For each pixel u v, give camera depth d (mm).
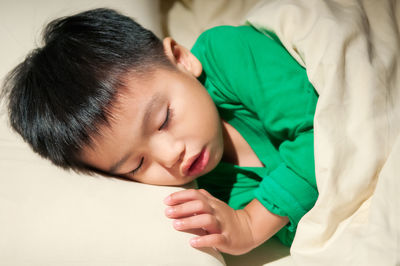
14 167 760
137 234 672
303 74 866
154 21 1194
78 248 646
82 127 758
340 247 701
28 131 812
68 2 1149
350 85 782
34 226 662
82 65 794
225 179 975
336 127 750
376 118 741
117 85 764
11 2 1117
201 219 717
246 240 792
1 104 900
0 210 678
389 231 649
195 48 1034
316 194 799
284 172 815
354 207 729
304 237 746
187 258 675
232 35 956
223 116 982
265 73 889
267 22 933
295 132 849
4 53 1023
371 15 915
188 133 781
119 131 750
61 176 754
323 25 845
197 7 1354
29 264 630
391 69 817
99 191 729
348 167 732
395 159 682
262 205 823
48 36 878
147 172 791
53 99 784
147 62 813
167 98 787
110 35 836
